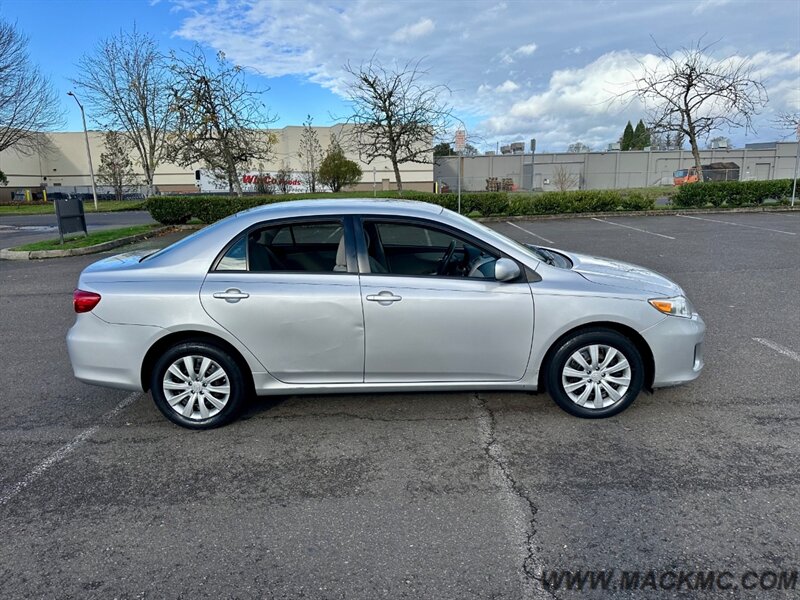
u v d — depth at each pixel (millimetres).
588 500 2887
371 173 44531
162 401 3748
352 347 3619
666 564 2404
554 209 18953
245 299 3551
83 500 3006
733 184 18875
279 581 2365
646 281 3840
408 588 2305
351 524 2746
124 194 46375
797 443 3389
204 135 19922
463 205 18828
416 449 3479
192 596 2293
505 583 2320
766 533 2578
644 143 51375
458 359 3656
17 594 2320
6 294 8492
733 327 5754
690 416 3789
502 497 2941
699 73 20797
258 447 3551
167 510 2902
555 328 3604
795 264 9000
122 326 3596
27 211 31422
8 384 4727
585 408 3758
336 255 3693
